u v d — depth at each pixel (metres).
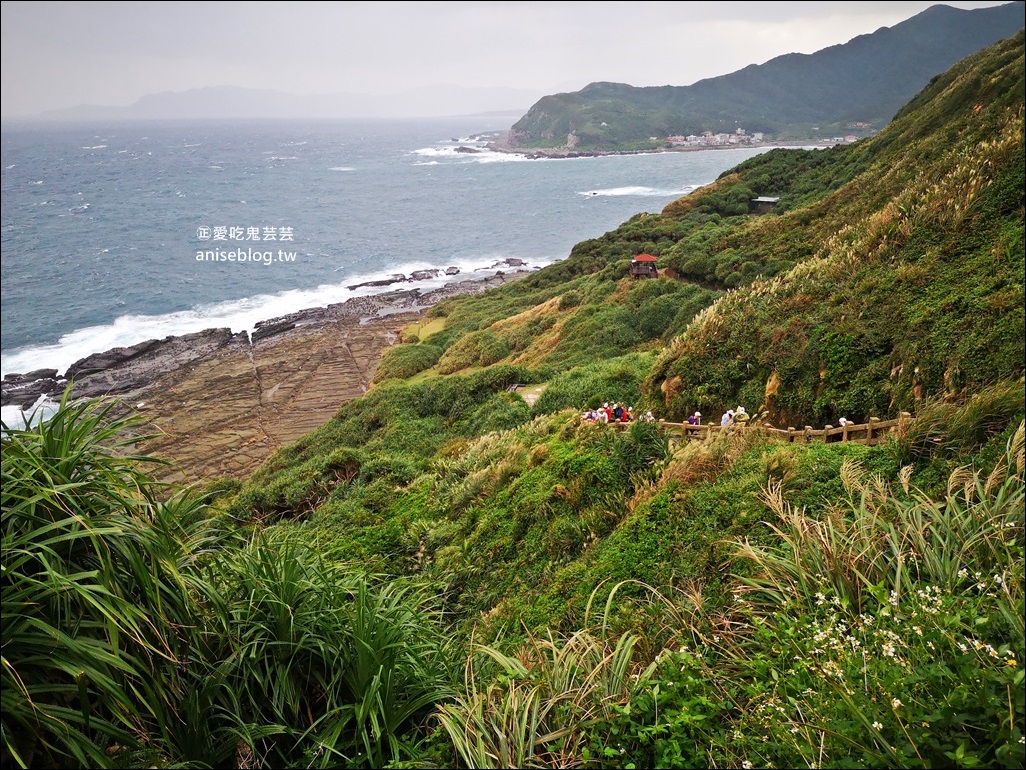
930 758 2.55
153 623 3.31
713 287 37.69
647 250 53.06
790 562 4.65
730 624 4.49
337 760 3.55
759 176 64.12
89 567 3.19
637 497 8.47
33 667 2.88
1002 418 6.64
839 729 2.76
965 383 9.49
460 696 3.73
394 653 3.97
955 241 12.73
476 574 9.28
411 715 3.87
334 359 47.75
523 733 3.20
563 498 9.69
